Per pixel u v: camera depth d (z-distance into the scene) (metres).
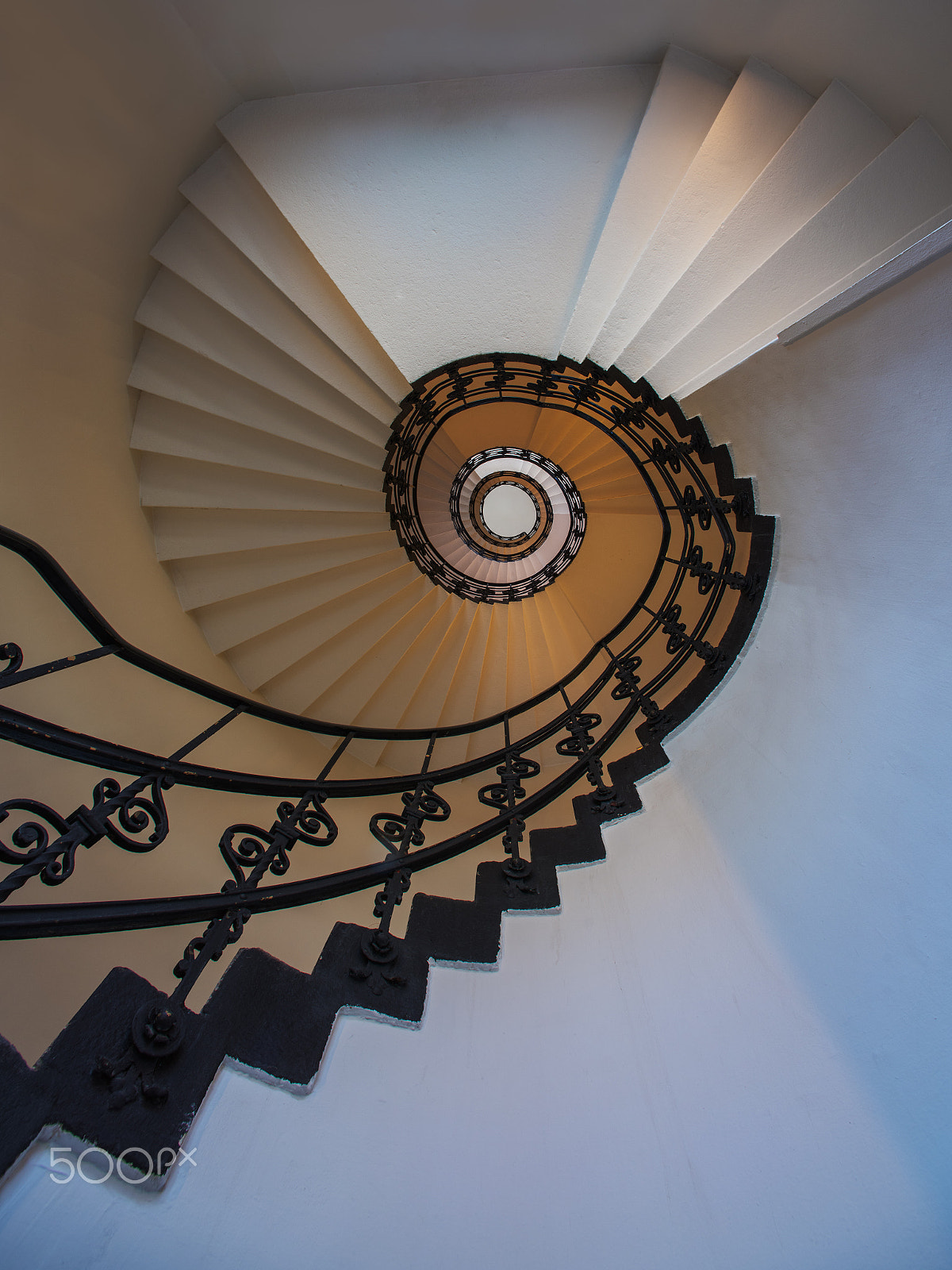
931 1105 0.80
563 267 2.64
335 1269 0.80
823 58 1.91
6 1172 0.71
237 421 3.09
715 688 1.93
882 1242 0.75
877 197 1.72
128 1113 0.81
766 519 1.95
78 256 2.46
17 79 1.94
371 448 3.38
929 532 1.17
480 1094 1.09
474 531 5.86
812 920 1.11
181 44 2.21
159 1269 0.73
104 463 2.92
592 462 4.75
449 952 1.37
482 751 4.60
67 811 2.38
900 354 1.24
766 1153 0.91
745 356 1.86
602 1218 0.93
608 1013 1.24
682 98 2.26
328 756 4.13
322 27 2.18
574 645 4.85
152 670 1.89
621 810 1.88
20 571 2.54
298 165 2.48
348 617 3.98
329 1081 1.02
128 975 0.96
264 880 3.03
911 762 1.06
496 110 2.46
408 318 2.76
